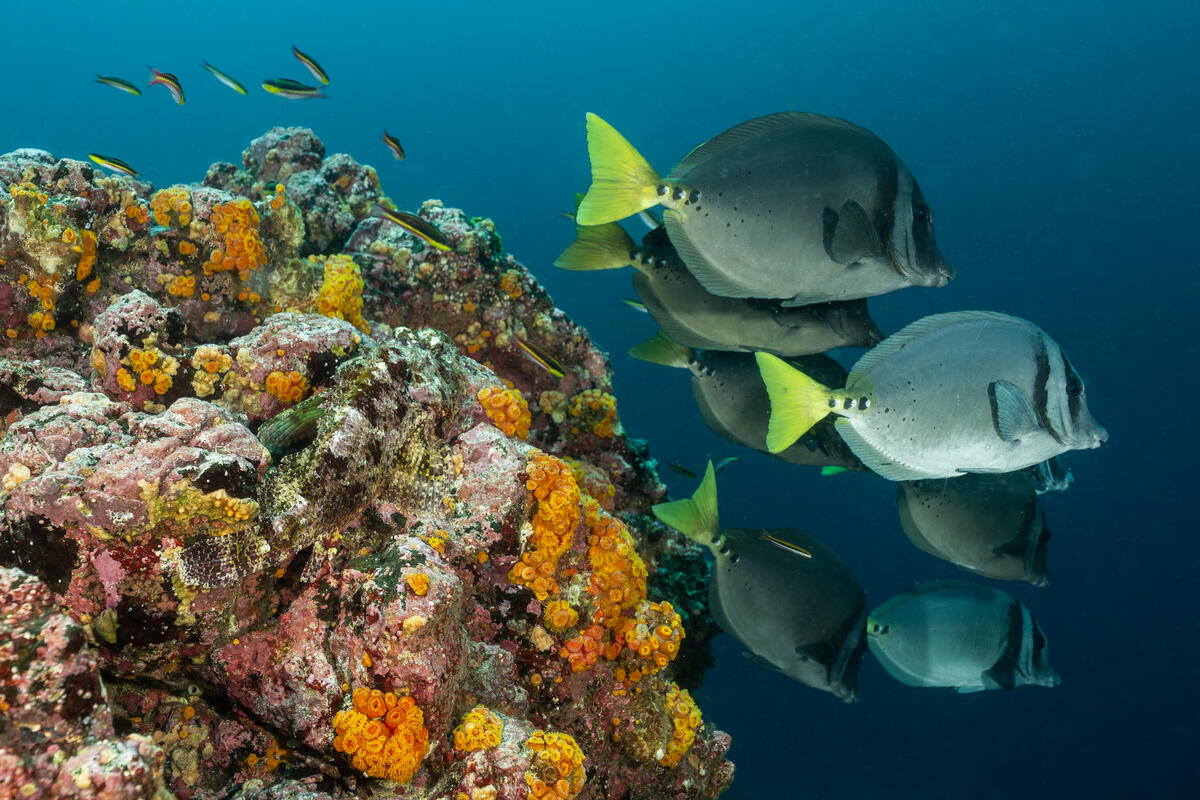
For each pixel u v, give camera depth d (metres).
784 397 3.29
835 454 4.32
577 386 4.64
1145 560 31.06
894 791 18.39
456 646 1.94
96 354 2.30
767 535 4.06
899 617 5.16
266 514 1.83
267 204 3.11
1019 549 4.44
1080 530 32.91
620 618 2.73
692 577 4.76
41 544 1.67
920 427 3.30
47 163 2.79
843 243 3.41
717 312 4.02
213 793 1.87
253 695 1.93
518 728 1.97
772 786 17.52
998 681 5.05
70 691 1.29
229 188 5.22
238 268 2.97
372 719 1.79
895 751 19.58
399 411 2.23
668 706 2.82
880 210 3.43
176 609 1.73
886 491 27.22
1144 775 20.48
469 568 2.39
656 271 4.07
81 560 1.68
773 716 19.27
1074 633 28.66
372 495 2.14
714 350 4.47
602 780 2.63
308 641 1.93
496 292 4.47
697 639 4.69
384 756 1.77
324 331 2.51
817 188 3.37
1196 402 37.69
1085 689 24.47
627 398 30.09
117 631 1.72
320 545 2.04
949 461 3.32
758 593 4.07
